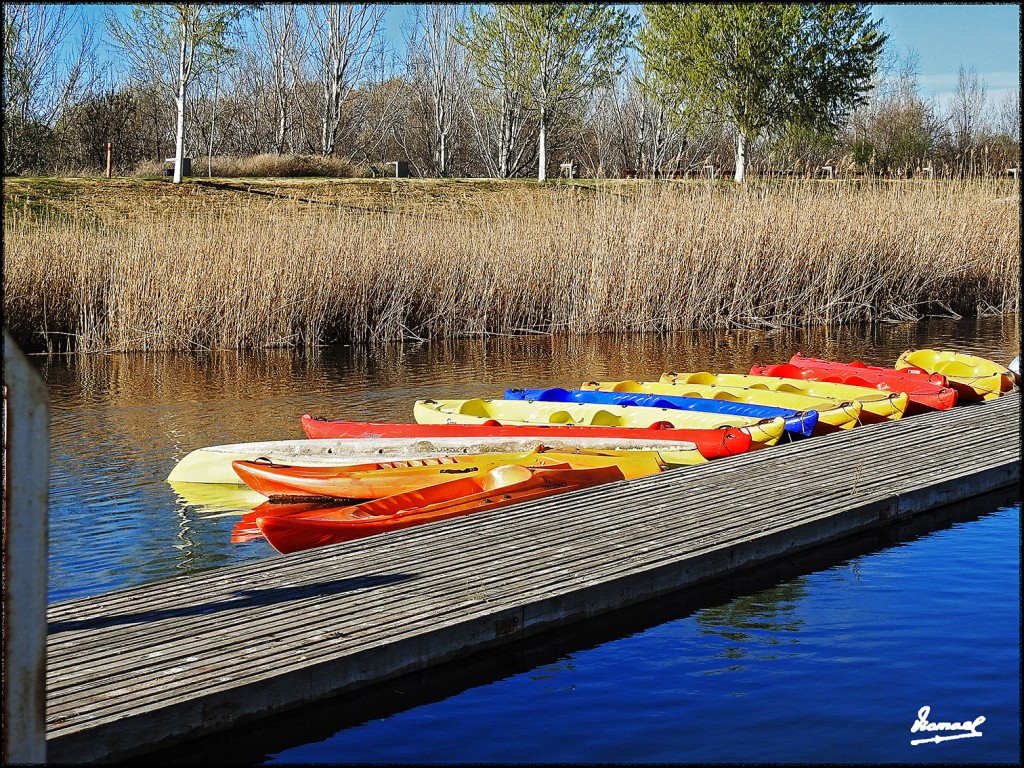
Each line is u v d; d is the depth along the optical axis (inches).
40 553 75.5
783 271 668.7
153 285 560.7
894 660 171.3
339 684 154.5
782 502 242.7
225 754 144.6
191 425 369.7
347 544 210.4
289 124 1796.3
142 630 163.8
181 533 247.3
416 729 152.6
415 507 242.5
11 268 554.6
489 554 203.3
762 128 1286.9
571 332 642.2
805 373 421.1
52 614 170.7
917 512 257.3
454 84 1780.3
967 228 729.0
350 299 602.9
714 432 297.9
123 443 340.5
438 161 1883.6
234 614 171.0
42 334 560.7
